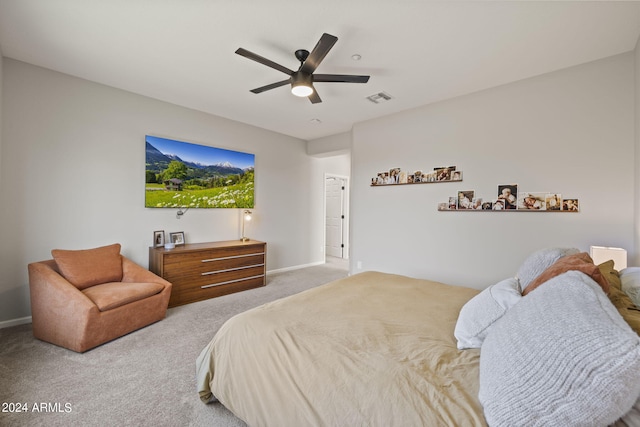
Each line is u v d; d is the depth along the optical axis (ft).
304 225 18.22
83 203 9.83
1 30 7.02
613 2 5.79
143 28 6.91
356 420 3.05
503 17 6.31
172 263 10.59
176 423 4.91
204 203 13.11
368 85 9.84
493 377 2.77
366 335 4.39
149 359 6.92
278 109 12.46
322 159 19.42
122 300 7.93
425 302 5.95
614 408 2.14
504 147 9.64
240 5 6.08
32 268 7.78
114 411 5.16
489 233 9.98
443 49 7.63
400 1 5.90
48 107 9.09
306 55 7.75
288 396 3.71
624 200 7.72
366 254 13.56
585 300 2.67
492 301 4.07
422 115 11.68
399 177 12.38
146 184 11.26
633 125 7.58
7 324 8.55
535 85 9.07
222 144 13.73
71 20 6.62
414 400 2.99
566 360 2.33
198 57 8.24
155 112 11.45
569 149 8.49
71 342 7.18
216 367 4.98
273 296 12.15
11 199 8.57
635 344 2.12
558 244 8.69
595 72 8.11
